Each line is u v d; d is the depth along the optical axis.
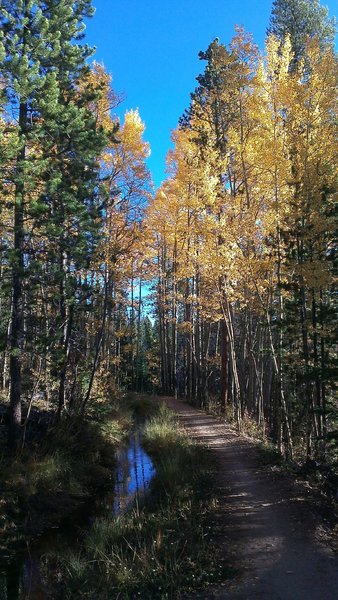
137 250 16.94
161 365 37.06
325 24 18.73
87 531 8.52
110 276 15.97
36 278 11.49
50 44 11.73
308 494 8.52
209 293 19.91
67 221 11.83
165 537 6.76
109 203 14.14
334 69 11.09
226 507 8.09
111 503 10.12
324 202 10.27
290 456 11.75
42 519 9.17
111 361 24.97
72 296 12.89
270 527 6.97
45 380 14.58
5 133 10.34
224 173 16.72
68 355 14.41
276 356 11.93
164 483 10.20
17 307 11.36
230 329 18.44
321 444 11.27
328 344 10.87
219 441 14.71
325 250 10.55
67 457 12.05
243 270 13.49
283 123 11.89
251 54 14.29
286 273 11.68
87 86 12.97
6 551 7.93
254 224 13.66
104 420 16.62
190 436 15.28
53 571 7.02
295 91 11.13
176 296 25.00
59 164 11.65
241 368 21.23
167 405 25.41
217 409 22.62
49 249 11.88
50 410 14.77
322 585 5.12
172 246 26.16
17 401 11.37
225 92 15.77
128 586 5.61
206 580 5.47
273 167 11.98
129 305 27.80
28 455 11.15
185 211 20.25
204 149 16.83
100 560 6.52
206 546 6.39
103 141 12.02
